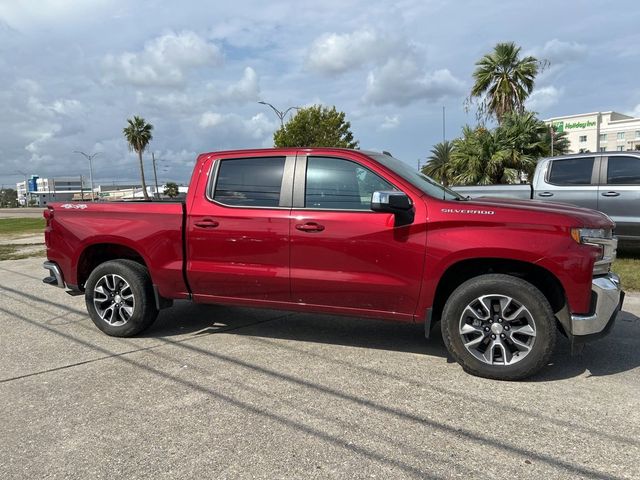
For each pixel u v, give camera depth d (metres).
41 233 21.91
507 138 18.33
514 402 3.60
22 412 3.60
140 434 3.25
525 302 3.87
